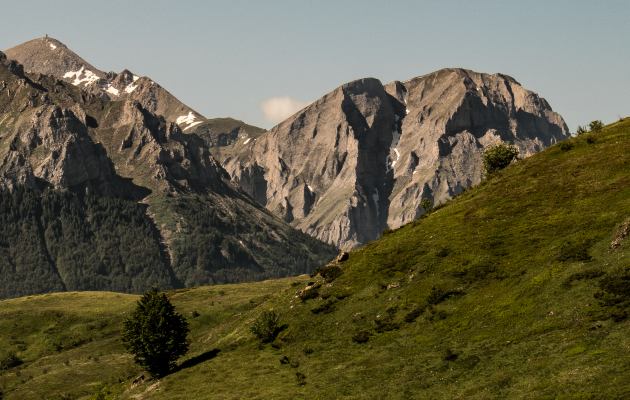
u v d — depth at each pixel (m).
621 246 58.09
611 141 89.00
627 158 80.00
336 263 98.38
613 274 53.47
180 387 70.31
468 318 62.06
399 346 63.22
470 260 74.62
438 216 95.69
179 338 81.44
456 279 72.12
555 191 81.56
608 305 49.91
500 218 81.88
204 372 74.19
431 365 54.69
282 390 60.62
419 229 93.19
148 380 80.44
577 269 58.91
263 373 68.12
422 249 84.38
